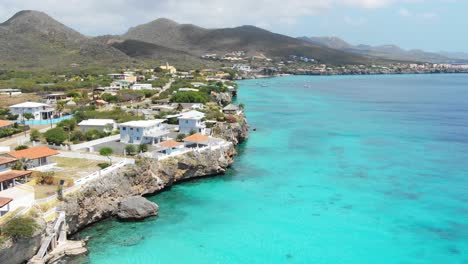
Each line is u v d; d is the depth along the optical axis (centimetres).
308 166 10075
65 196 6194
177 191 8169
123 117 12662
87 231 6316
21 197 5659
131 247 5878
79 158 8356
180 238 6203
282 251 5922
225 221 6838
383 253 5938
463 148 12138
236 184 8656
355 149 11925
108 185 6969
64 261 5391
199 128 11181
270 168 9844
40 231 5231
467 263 5719
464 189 8544
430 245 6188
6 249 4778
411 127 15588
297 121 16775
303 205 7594
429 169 9962
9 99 15450
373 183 8875
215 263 5566
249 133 14100
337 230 6606
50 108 13588
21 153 7538
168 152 8831
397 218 7100
